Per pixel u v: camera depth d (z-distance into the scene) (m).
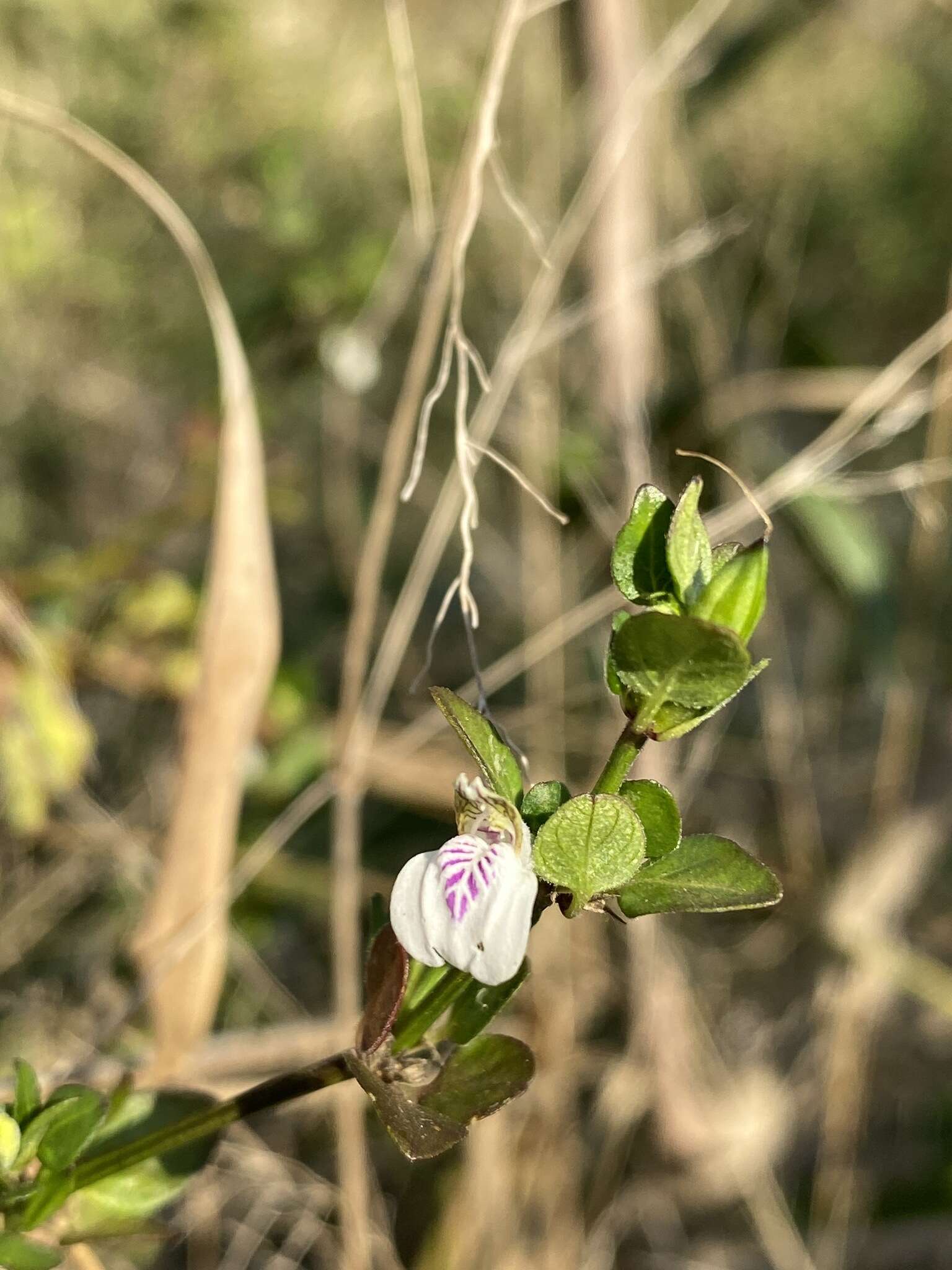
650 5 0.29
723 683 0.08
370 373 0.26
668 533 0.08
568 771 0.22
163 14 0.32
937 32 0.36
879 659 0.21
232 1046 0.16
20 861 0.21
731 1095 0.20
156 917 0.15
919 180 0.34
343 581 0.26
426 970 0.09
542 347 0.18
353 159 0.32
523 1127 0.19
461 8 0.32
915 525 0.24
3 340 0.30
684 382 0.21
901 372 0.17
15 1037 0.19
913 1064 0.22
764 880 0.08
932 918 0.24
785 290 0.23
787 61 0.33
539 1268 0.19
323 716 0.23
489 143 0.15
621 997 0.20
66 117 0.15
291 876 0.21
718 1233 0.20
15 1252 0.09
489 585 0.26
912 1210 0.21
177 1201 0.18
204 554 0.27
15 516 0.28
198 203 0.30
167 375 0.31
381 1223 0.19
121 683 0.21
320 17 0.33
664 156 0.22
